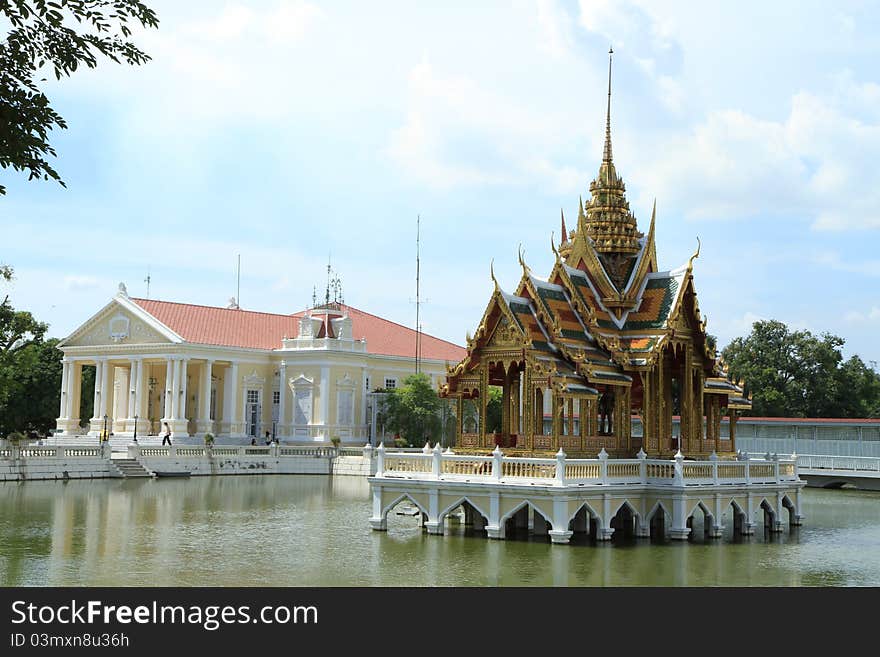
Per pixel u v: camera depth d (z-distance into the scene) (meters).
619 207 42.75
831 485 77.62
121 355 104.06
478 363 39.59
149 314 101.94
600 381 38.31
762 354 108.12
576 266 42.59
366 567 31.45
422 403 99.00
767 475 42.81
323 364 103.38
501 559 32.78
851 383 108.75
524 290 39.94
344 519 46.34
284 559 33.16
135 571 30.86
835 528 45.00
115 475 76.62
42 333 112.69
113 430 105.62
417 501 38.69
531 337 38.12
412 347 116.94
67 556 33.88
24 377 107.00
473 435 40.25
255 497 60.00
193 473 81.94
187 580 29.31
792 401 105.44
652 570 31.23
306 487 69.62
